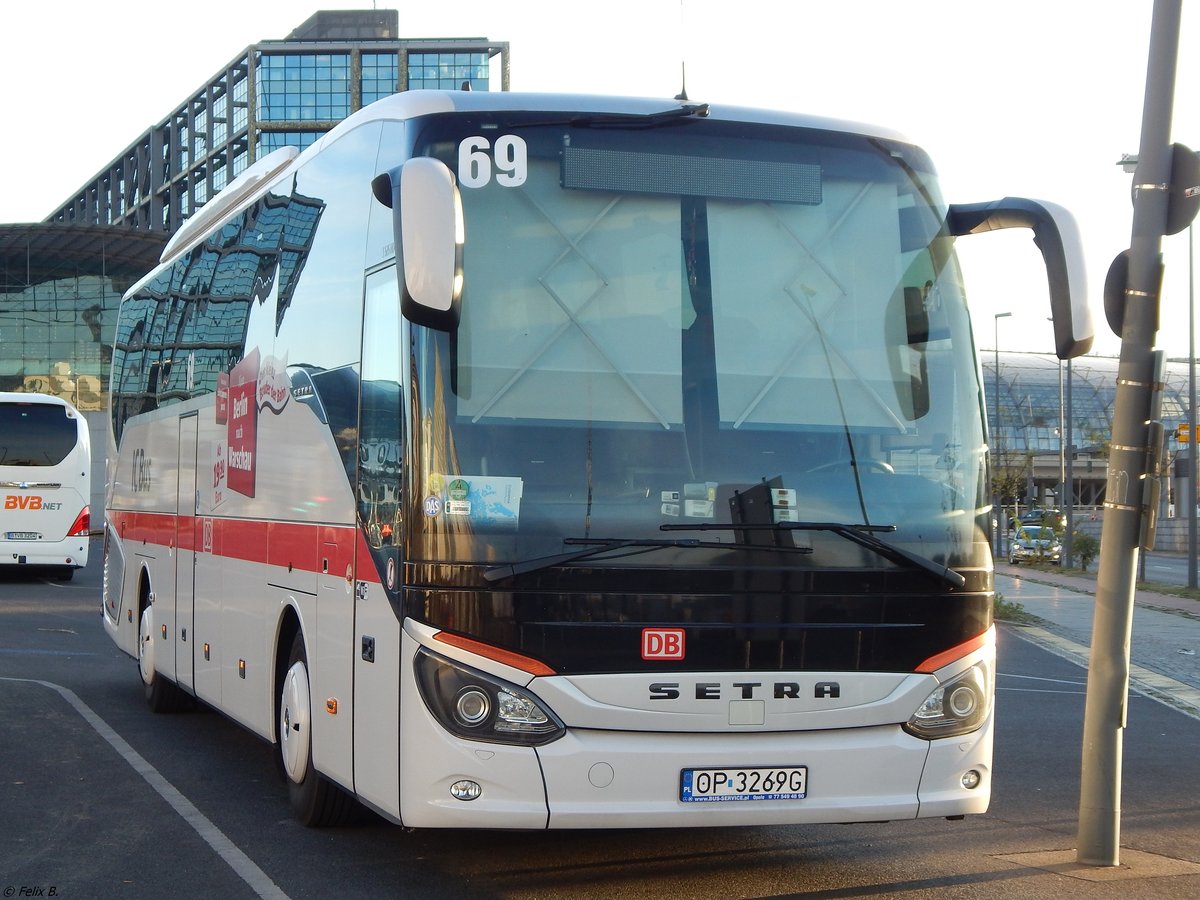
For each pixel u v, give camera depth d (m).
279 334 8.28
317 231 7.75
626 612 5.84
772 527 6.02
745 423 6.16
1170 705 14.41
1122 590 7.30
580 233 6.22
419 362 5.95
